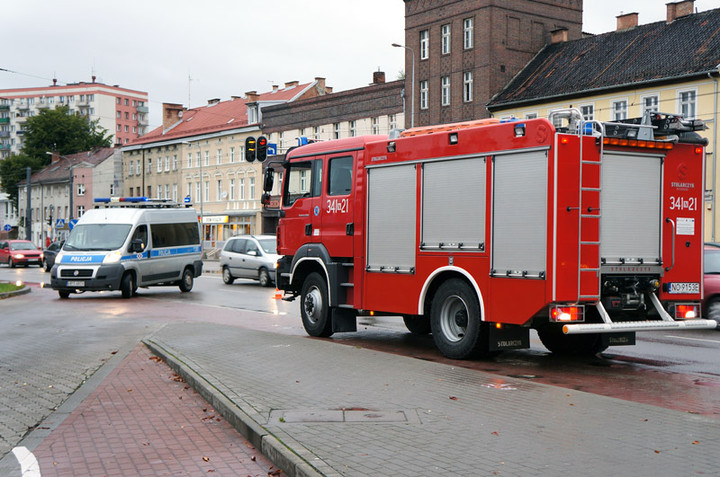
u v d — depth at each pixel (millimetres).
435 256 11078
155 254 24469
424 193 11305
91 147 106000
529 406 7367
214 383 8578
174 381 9477
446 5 49500
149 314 18516
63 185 97500
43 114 104750
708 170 36188
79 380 9781
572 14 50781
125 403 8266
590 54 44562
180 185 80062
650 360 11203
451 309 11031
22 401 8539
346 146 12961
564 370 10297
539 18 49219
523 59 48438
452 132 10844
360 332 14758
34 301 22781
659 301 10344
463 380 8695
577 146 9586
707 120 36188
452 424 6684
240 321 16891
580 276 9555
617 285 10016
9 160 103938
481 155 10375
